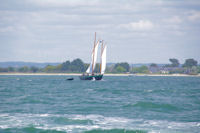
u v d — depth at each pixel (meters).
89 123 136.00
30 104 198.75
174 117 151.50
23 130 123.06
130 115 157.00
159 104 189.75
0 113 160.88
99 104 198.62
